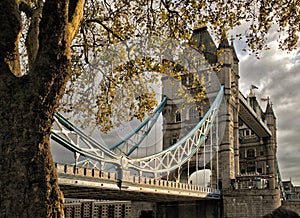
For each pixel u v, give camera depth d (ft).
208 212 181.88
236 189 178.70
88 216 267.18
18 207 21.35
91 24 50.01
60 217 22.66
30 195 21.67
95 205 270.26
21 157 22.09
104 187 90.43
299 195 334.65
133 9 51.24
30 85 23.06
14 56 24.32
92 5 50.08
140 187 106.73
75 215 271.69
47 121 23.36
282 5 51.62
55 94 23.59
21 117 22.68
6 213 21.21
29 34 27.81
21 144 22.30
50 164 23.03
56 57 23.40
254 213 173.06
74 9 25.21
